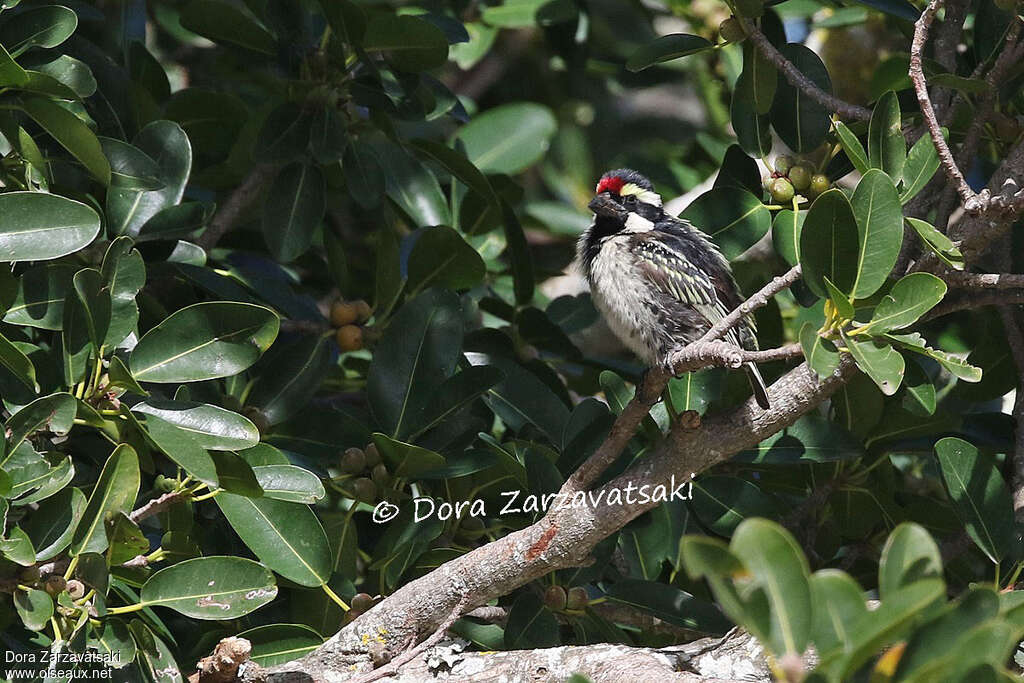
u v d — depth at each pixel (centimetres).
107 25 1347
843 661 458
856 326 736
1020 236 1047
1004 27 1023
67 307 776
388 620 843
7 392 798
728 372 1039
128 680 747
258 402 970
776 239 984
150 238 955
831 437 946
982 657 452
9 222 777
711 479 973
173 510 867
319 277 1311
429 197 1194
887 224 724
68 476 742
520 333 1149
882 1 1034
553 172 1839
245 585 794
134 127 1041
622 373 1159
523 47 1789
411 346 969
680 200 1516
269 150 1067
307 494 845
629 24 1666
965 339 1214
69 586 722
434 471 896
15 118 873
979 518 855
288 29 1086
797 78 939
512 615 888
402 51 1040
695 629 907
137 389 759
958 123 1043
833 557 1088
